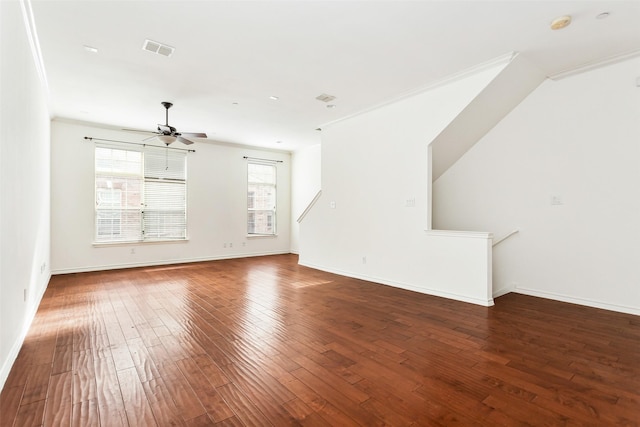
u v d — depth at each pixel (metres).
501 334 2.86
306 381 2.08
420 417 1.71
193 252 7.03
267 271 5.92
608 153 3.55
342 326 3.08
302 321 3.22
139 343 2.68
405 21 2.73
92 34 2.90
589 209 3.70
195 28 2.81
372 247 5.04
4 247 2.07
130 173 6.27
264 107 4.96
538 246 4.11
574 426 1.62
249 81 3.98
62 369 2.24
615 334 2.85
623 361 2.33
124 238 6.22
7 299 2.17
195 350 2.55
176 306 3.73
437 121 4.12
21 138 2.59
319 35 2.94
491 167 4.54
